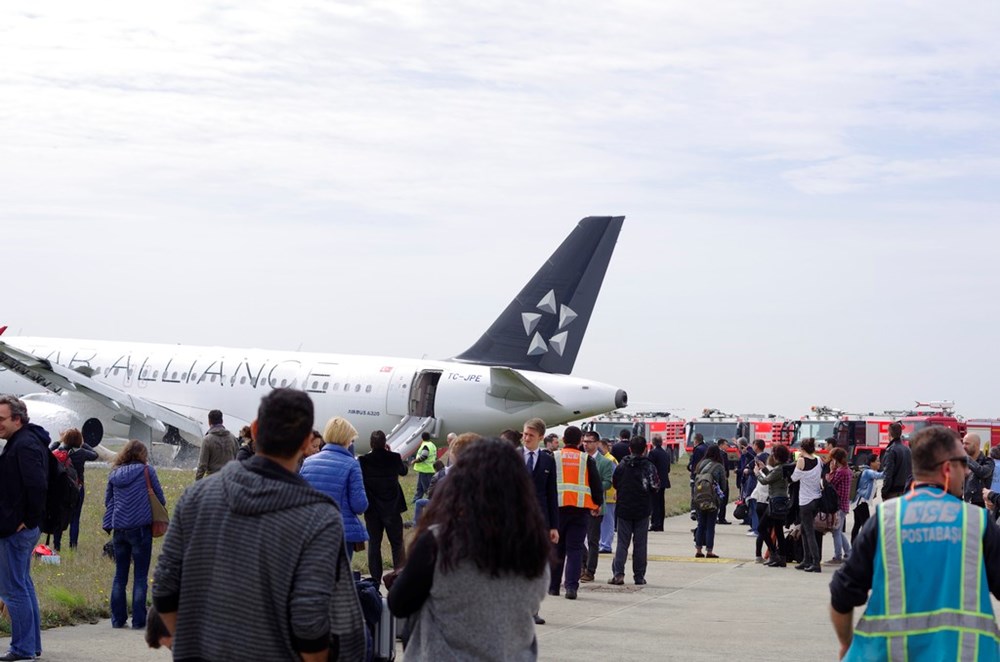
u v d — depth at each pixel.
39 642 12.17
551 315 41.91
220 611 6.17
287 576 6.11
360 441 43.44
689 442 76.25
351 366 43.56
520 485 6.27
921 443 6.69
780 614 16.36
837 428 68.31
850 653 6.56
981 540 6.40
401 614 6.32
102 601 15.63
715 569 22.56
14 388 47.84
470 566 6.12
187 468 46.38
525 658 6.30
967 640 6.27
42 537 23.11
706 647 13.63
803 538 22.33
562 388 40.25
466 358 43.12
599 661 12.73
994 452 19.97
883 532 6.49
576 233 41.75
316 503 6.27
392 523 17.50
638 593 18.75
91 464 45.19
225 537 6.20
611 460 25.47
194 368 45.75
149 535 14.47
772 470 22.72
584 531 17.92
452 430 41.94
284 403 6.37
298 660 6.23
